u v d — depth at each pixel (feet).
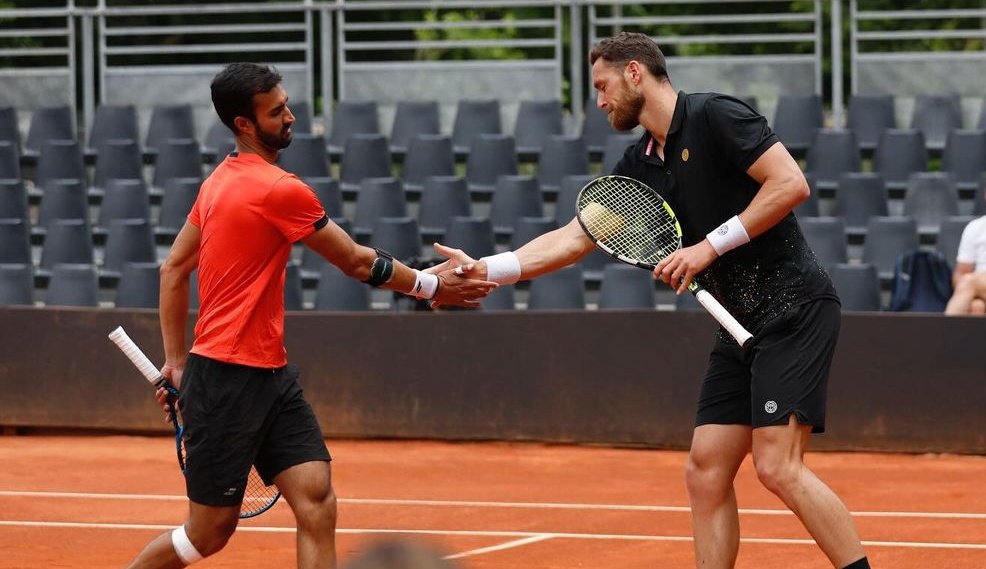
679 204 44.68
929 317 93.30
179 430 43.91
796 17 138.72
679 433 96.17
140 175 139.33
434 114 141.49
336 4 143.54
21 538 65.10
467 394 99.14
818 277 43.06
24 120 150.10
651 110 44.45
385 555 13.19
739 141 42.04
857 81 139.85
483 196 133.69
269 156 42.24
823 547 41.83
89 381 102.17
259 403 40.83
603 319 97.55
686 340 96.07
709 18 139.23
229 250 40.55
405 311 103.40
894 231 117.60
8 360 103.24
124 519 70.38
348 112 142.41
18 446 98.02
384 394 99.91
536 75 143.95
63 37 170.40
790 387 41.91
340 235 41.98
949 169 129.49
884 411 94.02
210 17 170.09
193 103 148.36
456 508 74.13
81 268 116.98
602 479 84.48
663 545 63.62
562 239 48.60
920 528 68.33
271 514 71.97
